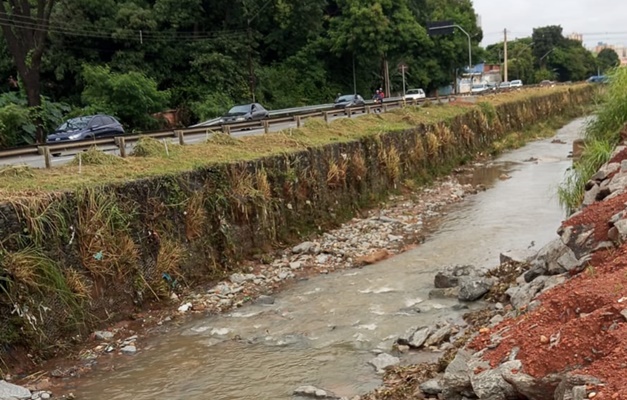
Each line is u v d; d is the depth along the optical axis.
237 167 14.46
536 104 47.38
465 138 30.83
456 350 7.45
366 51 50.16
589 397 4.26
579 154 16.55
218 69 42.34
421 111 30.23
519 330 6.06
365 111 29.80
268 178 15.48
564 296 6.14
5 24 29.06
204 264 12.93
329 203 17.80
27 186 10.72
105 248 10.70
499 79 101.12
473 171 27.19
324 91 51.16
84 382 8.47
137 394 7.99
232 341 9.72
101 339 10.01
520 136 38.75
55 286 9.59
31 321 9.13
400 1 51.12
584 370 4.65
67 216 10.28
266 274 13.43
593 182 11.63
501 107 38.72
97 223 10.67
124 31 37.34
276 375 8.27
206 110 38.53
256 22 47.06
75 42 37.31
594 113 15.61
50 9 30.12
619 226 7.77
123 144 14.41
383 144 21.81
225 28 45.00
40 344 9.17
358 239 16.02
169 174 12.67
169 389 8.09
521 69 99.50
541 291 8.23
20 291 9.09
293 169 16.28
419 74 61.22
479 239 15.06
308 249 15.03
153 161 13.91
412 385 7.14
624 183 9.99
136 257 11.28
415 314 10.20
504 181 23.91
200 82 42.12
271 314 10.89
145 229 11.77
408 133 24.22
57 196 10.23
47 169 12.62
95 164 13.17
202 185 13.38
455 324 9.38
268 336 9.81
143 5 40.94
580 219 8.97
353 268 13.62
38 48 29.44
